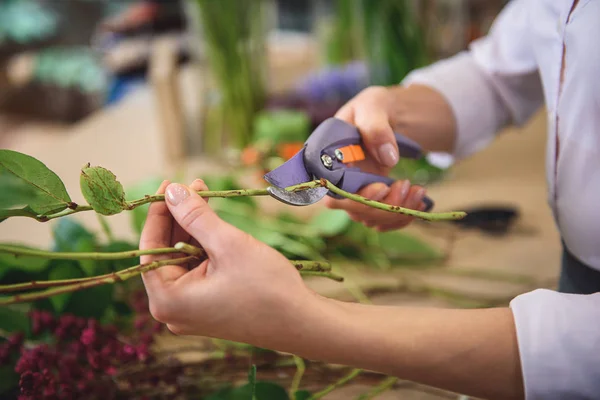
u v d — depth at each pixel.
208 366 0.63
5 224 1.04
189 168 1.32
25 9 3.80
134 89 1.98
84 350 0.58
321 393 0.57
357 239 0.87
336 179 0.54
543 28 0.58
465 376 0.42
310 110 1.26
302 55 2.02
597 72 0.50
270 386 0.54
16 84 3.56
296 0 2.13
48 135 3.34
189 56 1.67
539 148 1.33
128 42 1.92
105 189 0.42
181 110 1.36
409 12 1.20
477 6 1.58
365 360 0.41
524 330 0.41
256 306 0.40
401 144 0.63
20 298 0.39
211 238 0.40
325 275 0.49
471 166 1.26
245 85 1.33
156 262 0.41
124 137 1.56
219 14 1.28
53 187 0.42
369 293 0.80
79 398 0.56
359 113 0.61
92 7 3.75
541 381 0.41
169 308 0.40
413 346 0.41
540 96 0.75
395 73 1.22
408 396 0.62
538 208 1.04
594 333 0.41
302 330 0.40
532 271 0.83
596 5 0.51
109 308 0.69
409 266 0.87
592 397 0.41
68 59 3.67
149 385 0.60
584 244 0.53
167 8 1.88
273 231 0.82
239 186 0.90
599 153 0.51
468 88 0.73
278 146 1.06
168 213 0.45
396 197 0.59
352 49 1.67
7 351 0.57
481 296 0.78
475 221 0.96
